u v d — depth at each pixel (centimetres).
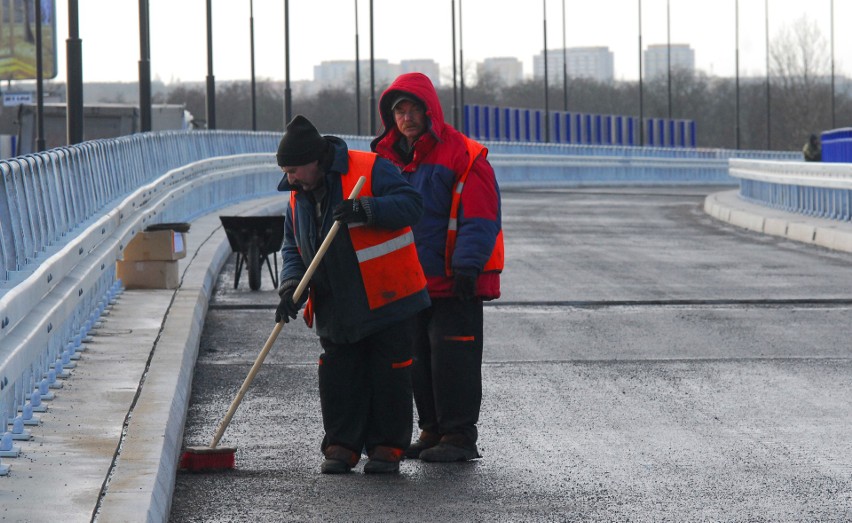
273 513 1814
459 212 2122
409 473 2061
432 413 2212
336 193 2002
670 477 2025
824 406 2578
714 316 3781
